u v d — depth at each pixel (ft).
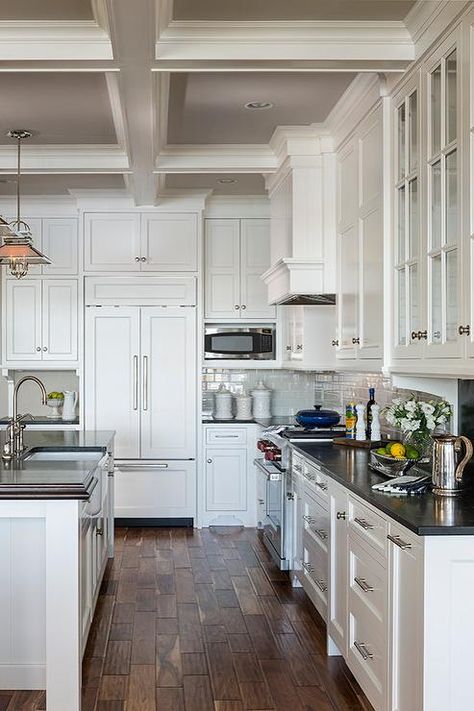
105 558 17.76
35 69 11.35
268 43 11.08
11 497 10.67
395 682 9.00
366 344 13.60
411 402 12.07
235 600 15.74
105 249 22.54
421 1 10.25
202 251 22.82
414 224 11.19
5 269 22.79
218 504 22.74
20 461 13.10
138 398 22.63
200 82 13.25
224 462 22.76
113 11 9.42
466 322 9.04
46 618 10.74
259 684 11.67
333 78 13.05
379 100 12.63
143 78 11.66
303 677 11.93
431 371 10.26
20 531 11.62
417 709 8.20
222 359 23.39
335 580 12.34
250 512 22.80
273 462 18.71
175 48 11.03
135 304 22.62
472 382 11.59
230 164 17.84
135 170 17.76
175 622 14.40
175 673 12.08
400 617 8.88
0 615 11.60
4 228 15.11
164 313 22.70
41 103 14.43
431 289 10.43
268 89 13.67
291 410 24.39
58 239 22.89
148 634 13.78
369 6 10.50
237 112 15.02
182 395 22.71
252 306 23.41
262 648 13.12
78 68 11.32
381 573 9.59
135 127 14.11
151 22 9.74
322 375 23.27
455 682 8.04
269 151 17.72
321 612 13.55
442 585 8.02
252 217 23.35
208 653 12.90
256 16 10.78
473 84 8.90
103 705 10.95
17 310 22.89
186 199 22.57
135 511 22.65
